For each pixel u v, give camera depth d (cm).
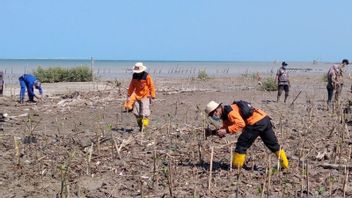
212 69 10238
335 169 950
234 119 885
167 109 1827
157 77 5188
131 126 1441
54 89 2756
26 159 1006
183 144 1141
